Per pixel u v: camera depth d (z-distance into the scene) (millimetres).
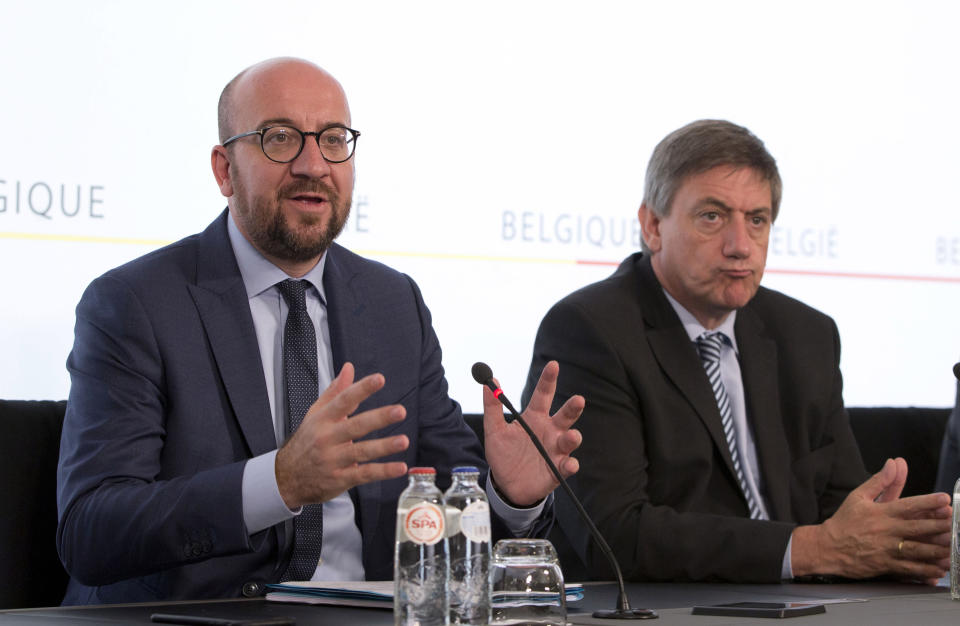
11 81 7125
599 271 8930
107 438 5363
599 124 8945
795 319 7344
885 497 6066
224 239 5965
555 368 4996
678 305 7039
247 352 5727
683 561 5953
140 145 7504
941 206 9992
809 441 7164
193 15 7660
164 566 4895
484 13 8555
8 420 5781
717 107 9352
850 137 9680
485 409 5035
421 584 3682
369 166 8141
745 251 6738
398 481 6000
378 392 6082
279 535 5559
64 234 7266
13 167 7125
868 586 5562
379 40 8211
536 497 4984
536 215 8695
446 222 8383
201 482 4828
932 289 9906
